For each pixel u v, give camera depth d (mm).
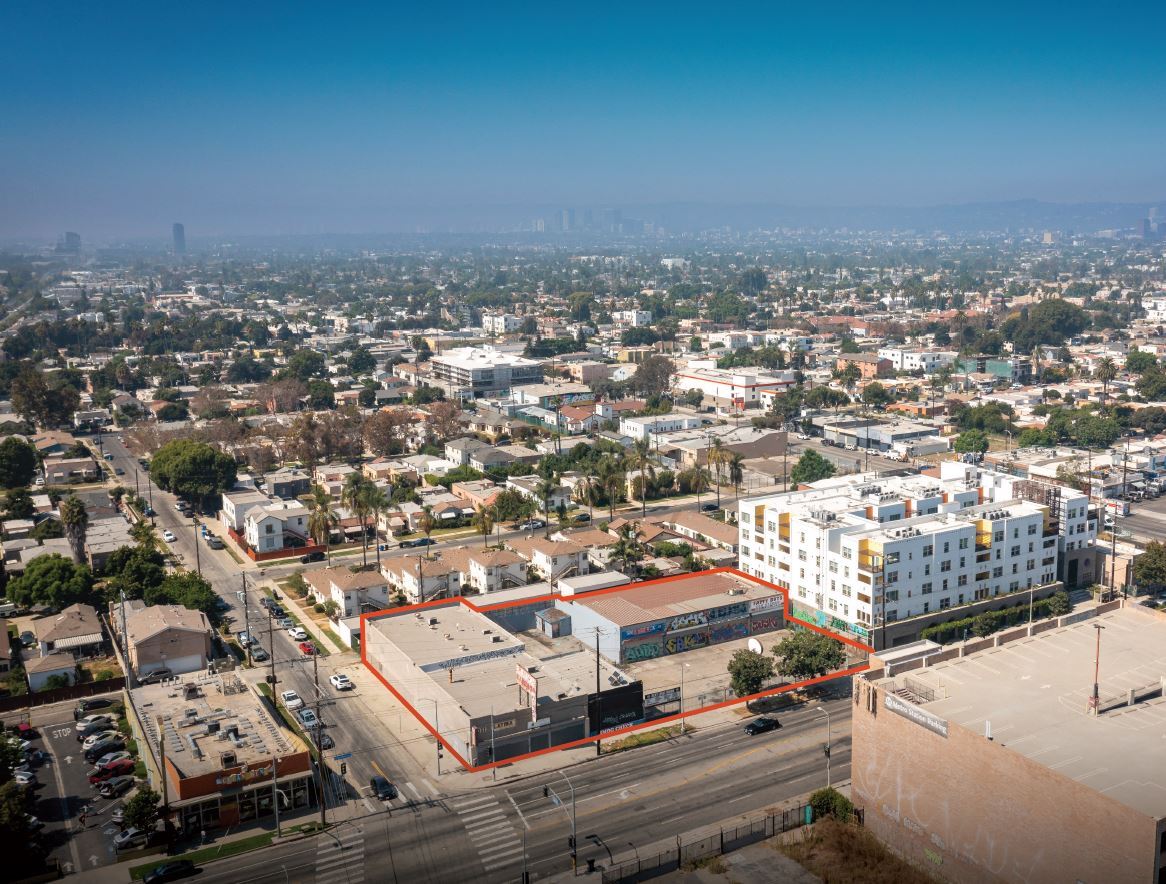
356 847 107500
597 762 125125
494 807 114938
